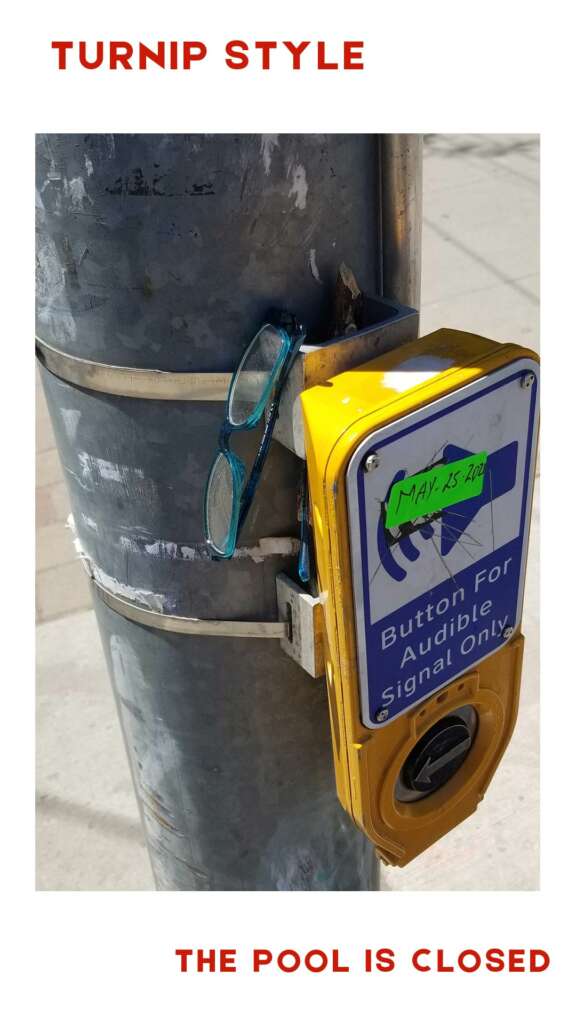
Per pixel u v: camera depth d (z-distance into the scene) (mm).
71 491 912
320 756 943
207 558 853
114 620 927
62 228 790
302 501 825
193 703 915
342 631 788
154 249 768
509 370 783
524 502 836
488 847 1407
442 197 3094
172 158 746
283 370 772
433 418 761
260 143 748
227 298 776
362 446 739
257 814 958
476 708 895
